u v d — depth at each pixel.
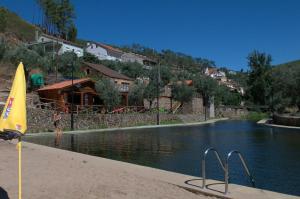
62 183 9.79
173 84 76.88
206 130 49.03
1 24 98.81
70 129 44.84
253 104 114.94
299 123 60.66
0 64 54.78
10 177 10.45
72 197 8.47
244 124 68.06
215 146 28.62
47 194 8.64
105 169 12.18
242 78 182.12
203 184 10.03
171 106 76.31
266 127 58.09
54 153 16.27
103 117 50.91
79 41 128.88
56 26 120.44
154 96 64.81
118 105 56.88
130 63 87.62
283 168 18.16
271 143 31.55
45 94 50.75
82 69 70.81
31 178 10.35
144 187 9.73
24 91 6.18
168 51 180.25
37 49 72.50
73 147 26.75
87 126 47.88
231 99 114.38
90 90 53.56
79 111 48.47
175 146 28.09
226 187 9.36
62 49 88.94
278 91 92.75
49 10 119.50
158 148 26.69
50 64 65.31
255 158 21.95
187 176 11.60
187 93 76.44
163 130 48.41
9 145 18.58
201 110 85.94
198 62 195.12
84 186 9.52
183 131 46.47
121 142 30.92
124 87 63.94
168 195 9.11
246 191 9.67
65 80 59.41
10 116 6.05
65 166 12.49
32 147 18.41
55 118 39.53
